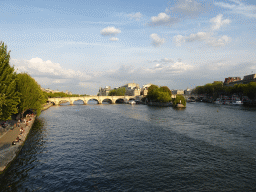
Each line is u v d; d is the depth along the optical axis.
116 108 134.12
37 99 67.12
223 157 31.88
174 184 23.11
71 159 31.58
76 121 72.50
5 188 22.33
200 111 104.62
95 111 112.38
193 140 42.72
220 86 196.50
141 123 66.50
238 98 166.50
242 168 27.47
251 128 55.34
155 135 47.88
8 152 30.69
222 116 82.00
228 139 43.25
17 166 28.56
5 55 32.78
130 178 24.73
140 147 37.88
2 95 29.42
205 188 22.12
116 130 54.69
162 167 28.06
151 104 169.25
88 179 24.59
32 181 24.06
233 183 23.22
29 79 63.69
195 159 31.11
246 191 21.42
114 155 33.38
